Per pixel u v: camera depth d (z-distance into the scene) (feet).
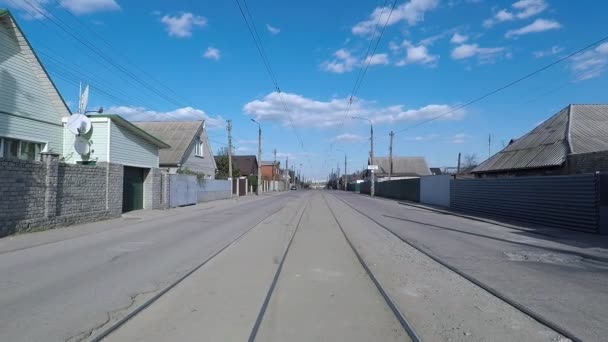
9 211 43.42
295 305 20.89
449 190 100.58
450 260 32.78
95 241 41.52
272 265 30.63
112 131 73.56
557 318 18.60
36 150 64.69
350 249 38.55
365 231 52.95
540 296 22.24
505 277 26.76
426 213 84.64
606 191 47.34
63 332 16.61
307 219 69.97
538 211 59.36
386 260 33.06
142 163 84.48
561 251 36.88
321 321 18.47
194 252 35.70
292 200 143.95
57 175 50.88
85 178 57.93
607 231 47.14
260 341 16.08
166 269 28.60
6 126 57.98
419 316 19.16
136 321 18.20
